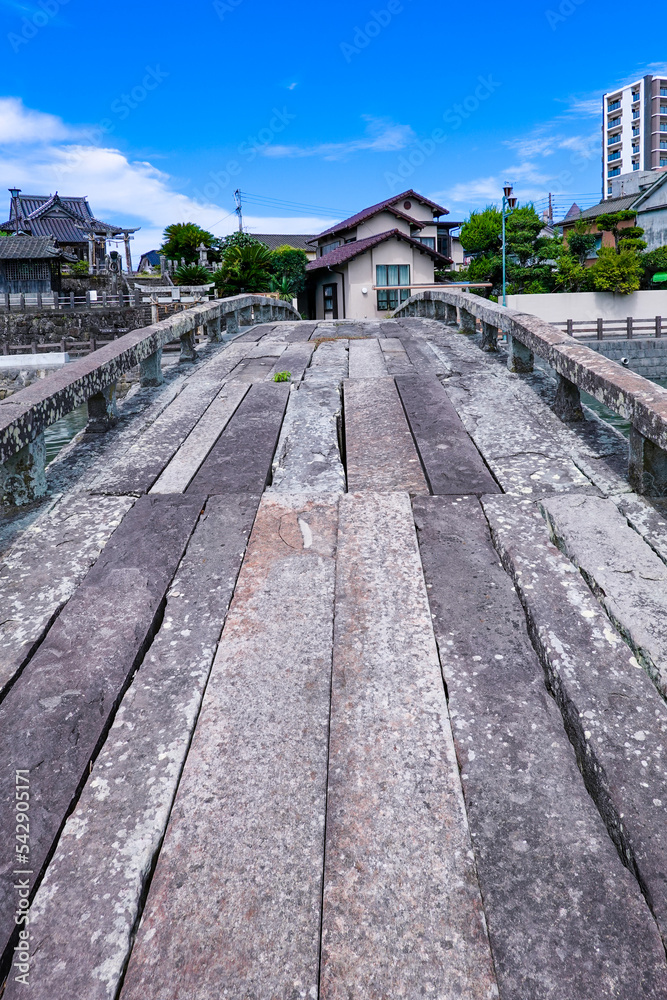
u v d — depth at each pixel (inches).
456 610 116.4
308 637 110.7
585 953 64.6
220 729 92.6
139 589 125.0
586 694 95.3
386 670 102.7
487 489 161.6
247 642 110.3
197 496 164.2
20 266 1525.6
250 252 1358.3
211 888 71.5
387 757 87.1
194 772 85.9
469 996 61.9
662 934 65.7
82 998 62.5
